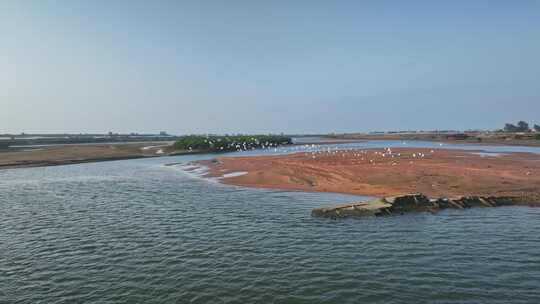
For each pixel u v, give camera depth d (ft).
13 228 78.02
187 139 398.62
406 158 196.03
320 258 57.67
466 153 234.38
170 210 93.71
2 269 55.42
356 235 69.36
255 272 52.65
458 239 66.08
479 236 67.62
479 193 101.35
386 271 52.31
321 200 103.35
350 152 249.14
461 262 55.36
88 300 45.21
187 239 68.74
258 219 82.69
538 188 104.68
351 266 54.29
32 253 62.23
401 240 66.03
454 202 89.66
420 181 118.93
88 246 65.51
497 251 59.88
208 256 59.41
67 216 88.63
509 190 103.55
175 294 46.32
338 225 76.48
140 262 57.36
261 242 66.13
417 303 43.11
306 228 74.74
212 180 150.82
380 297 44.65
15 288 48.98
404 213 85.30
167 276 51.80
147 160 278.67
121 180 156.35
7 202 107.55
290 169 163.32
